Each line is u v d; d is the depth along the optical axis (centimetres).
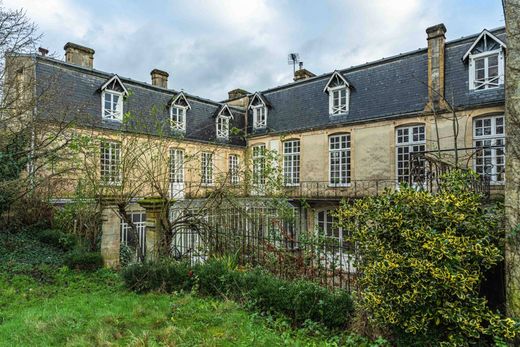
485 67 1296
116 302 555
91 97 1473
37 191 1083
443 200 400
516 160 375
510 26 392
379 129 1545
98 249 945
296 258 593
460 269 359
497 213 411
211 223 770
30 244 988
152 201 727
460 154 1303
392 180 1489
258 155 945
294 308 459
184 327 444
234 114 2131
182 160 1034
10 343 391
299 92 1919
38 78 1193
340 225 476
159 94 1780
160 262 657
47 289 646
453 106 1237
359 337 414
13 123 959
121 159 859
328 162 1719
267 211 848
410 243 384
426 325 361
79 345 384
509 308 369
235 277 558
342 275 534
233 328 440
